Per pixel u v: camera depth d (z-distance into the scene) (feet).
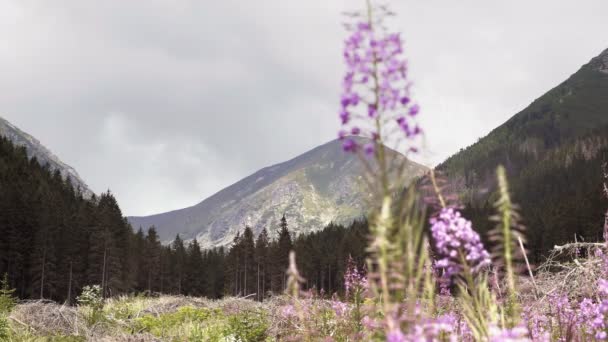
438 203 7.04
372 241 6.15
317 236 328.08
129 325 42.88
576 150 534.78
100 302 43.06
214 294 313.73
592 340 12.20
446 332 8.32
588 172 400.06
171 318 44.73
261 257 262.26
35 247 168.96
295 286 7.95
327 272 216.33
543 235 138.31
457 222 7.09
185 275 297.74
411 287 6.38
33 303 43.01
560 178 436.76
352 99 5.85
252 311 37.91
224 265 333.83
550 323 13.78
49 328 37.88
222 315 45.96
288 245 245.86
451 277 8.00
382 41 5.93
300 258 234.79
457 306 10.41
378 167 5.86
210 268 327.26
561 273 18.30
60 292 178.19
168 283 285.23
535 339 11.90
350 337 14.33
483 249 7.29
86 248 188.96
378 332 7.59
